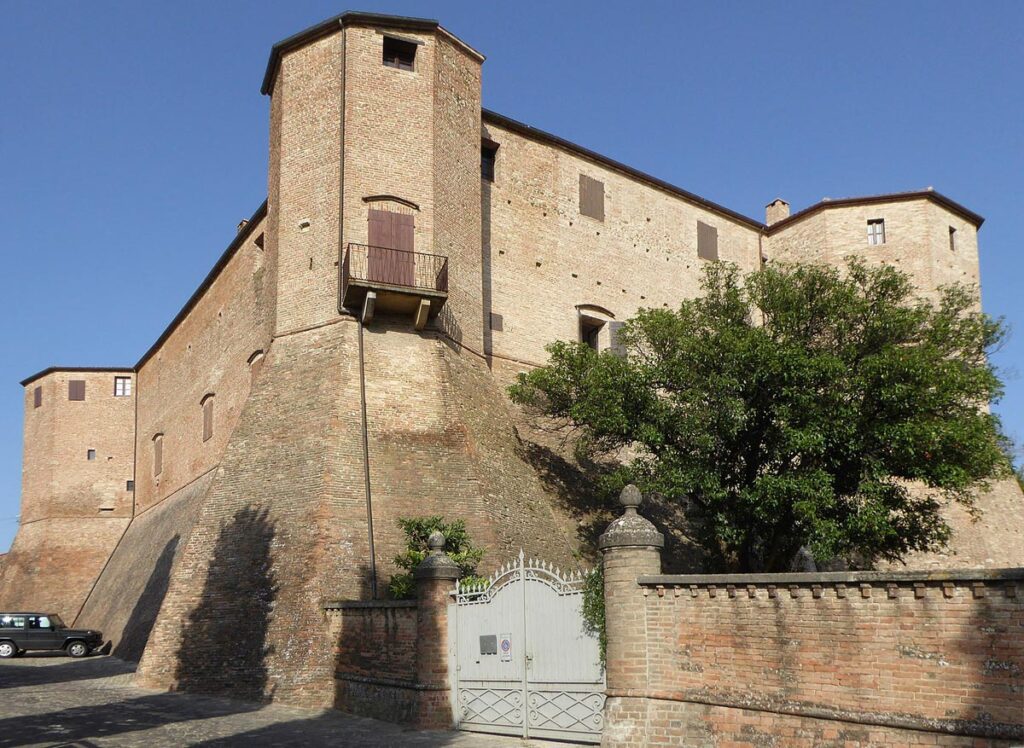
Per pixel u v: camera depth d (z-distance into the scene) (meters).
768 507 25.12
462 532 24.03
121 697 23.34
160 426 49.81
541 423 33.69
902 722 11.95
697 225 43.31
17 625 37.50
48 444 55.44
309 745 16.58
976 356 27.69
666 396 28.28
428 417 28.62
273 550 25.53
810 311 27.70
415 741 16.89
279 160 31.70
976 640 11.59
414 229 30.17
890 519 26.44
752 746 13.26
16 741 16.67
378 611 20.62
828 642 12.86
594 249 39.09
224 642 24.69
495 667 17.66
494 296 35.34
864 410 24.78
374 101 30.70
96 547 53.97
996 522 38.59
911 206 42.84
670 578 14.52
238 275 38.66
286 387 28.83
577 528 31.48
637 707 14.42
